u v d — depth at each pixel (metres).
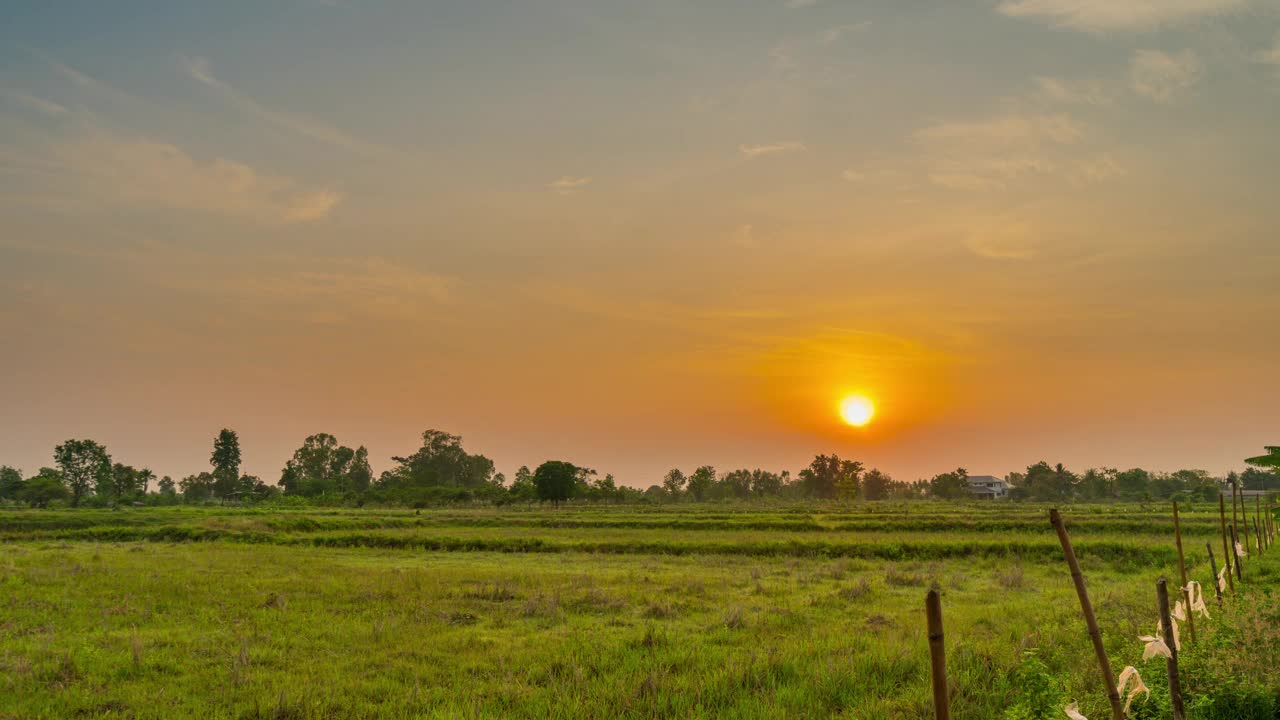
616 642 14.89
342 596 21.12
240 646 14.94
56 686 12.15
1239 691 7.99
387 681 12.48
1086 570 29.31
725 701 11.13
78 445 115.88
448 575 26.06
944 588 23.31
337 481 165.25
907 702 10.11
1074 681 9.59
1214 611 11.91
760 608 19.45
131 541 46.44
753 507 94.88
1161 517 51.22
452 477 184.38
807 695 10.94
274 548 40.16
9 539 47.25
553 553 37.72
